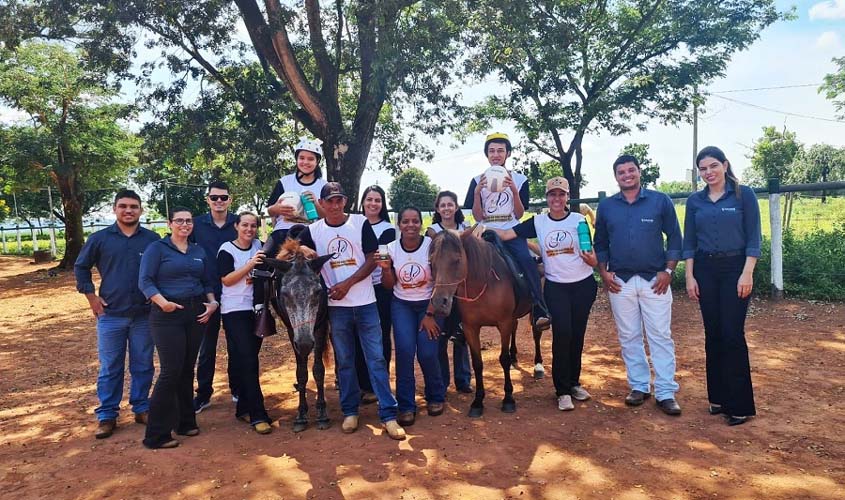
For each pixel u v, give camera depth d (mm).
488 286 5164
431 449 4598
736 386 4812
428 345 5344
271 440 4945
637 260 5293
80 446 4961
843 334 7406
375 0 11219
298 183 6113
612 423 5012
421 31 11883
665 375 5285
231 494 3939
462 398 5961
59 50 20891
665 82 17578
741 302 4855
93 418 5770
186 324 4863
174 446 4836
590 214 9398
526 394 5996
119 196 5145
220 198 5801
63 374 7758
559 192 5406
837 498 3559
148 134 13789
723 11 16938
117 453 4754
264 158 13789
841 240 10227
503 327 5352
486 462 4305
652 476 3980
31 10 13062
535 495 3779
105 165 22719
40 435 5324
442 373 6055
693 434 4684
